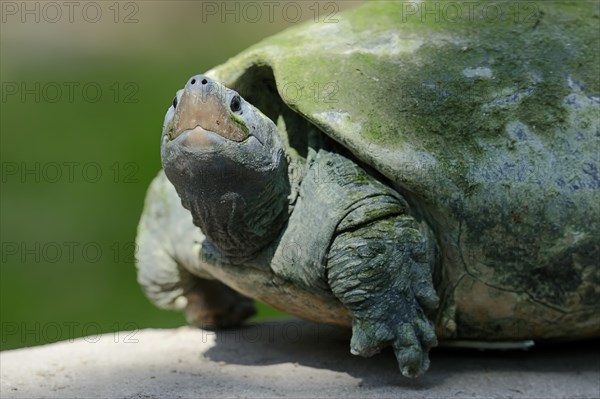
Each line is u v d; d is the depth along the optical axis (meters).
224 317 9.91
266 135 7.25
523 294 7.61
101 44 24.83
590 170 7.49
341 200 7.32
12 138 20.16
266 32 24.83
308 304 7.88
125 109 21.41
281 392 7.43
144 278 9.72
